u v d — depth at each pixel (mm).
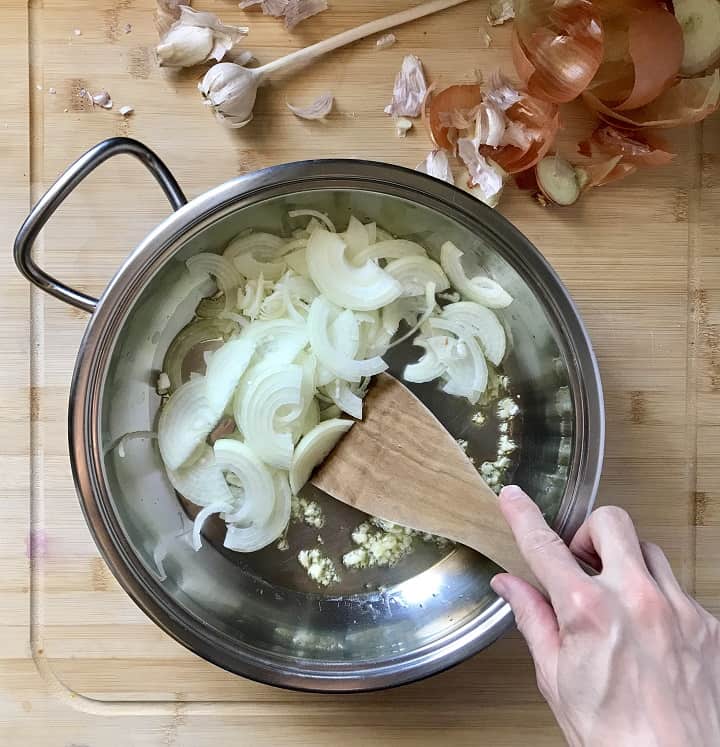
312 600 526
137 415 499
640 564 409
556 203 518
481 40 516
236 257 503
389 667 462
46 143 508
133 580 448
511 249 461
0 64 505
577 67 481
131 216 511
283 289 509
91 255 510
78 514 518
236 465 504
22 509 515
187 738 521
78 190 508
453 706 529
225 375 499
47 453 515
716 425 532
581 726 397
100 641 519
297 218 507
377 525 526
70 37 505
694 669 394
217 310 515
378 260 519
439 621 500
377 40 515
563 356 468
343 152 518
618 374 533
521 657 531
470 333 525
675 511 535
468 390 528
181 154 510
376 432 514
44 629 517
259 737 522
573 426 469
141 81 508
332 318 509
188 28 489
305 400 506
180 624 455
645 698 383
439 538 529
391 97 517
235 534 511
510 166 513
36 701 518
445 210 465
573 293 530
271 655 468
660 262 531
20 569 516
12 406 513
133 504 482
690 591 535
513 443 531
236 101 489
